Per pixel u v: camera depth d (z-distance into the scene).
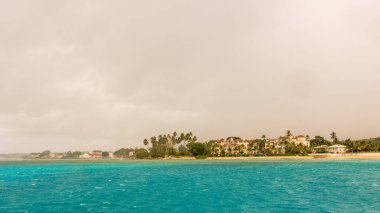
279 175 79.06
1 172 111.06
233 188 52.78
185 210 33.25
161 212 32.44
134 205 36.88
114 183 65.62
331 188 50.78
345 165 122.69
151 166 149.50
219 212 31.94
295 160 185.88
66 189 55.03
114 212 32.88
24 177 85.62
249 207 34.56
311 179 66.94
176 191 49.66
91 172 107.19
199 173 92.62
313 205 35.53
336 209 33.12
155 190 51.50
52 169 132.75
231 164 149.88
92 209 34.81
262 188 52.22
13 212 33.72
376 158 189.00
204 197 42.47
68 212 33.28
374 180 63.50
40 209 35.25
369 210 32.44
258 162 166.75
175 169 116.50
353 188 50.56
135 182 67.12
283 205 35.69
